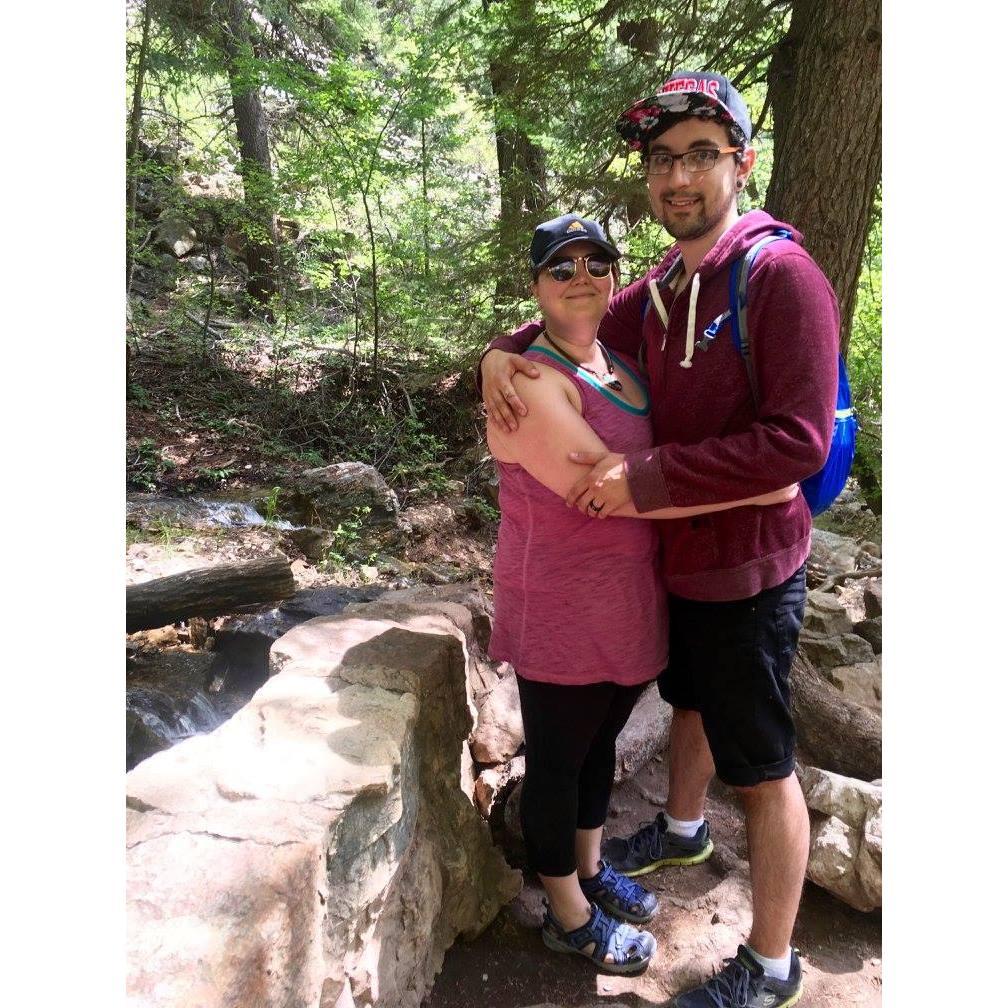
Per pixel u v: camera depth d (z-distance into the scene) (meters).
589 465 1.58
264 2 9.84
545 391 1.60
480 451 7.78
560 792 1.83
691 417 1.66
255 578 3.79
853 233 3.60
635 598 1.71
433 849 1.93
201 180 11.65
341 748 1.58
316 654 2.02
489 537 6.45
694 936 2.08
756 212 1.64
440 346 8.54
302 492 6.01
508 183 6.77
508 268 6.50
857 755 2.70
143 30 8.20
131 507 5.57
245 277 10.93
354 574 5.36
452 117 8.17
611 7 5.08
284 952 1.21
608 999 1.91
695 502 1.52
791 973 1.86
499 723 2.52
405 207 8.26
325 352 9.22
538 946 2.06
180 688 3.62
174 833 1.32
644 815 2.54
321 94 7.29
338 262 9.04
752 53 4.83
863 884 2.09
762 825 1.78
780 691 1.73
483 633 2.71
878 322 5.85
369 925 1.56
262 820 1.35
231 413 7.79
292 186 8.41
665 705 2.80
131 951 1.11
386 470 7.38
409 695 1.82
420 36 7.02
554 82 5.50
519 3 5.35
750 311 1.55
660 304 1.75
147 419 7.36
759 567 1.66
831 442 1.63
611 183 5.55
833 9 3.44
